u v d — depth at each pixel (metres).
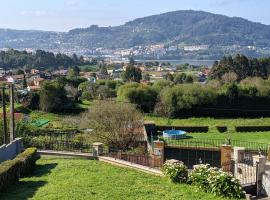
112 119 31.84
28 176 17.53
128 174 17.66
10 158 20.44
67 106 71.19
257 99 69.12
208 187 14.92
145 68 195.50
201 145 33.44
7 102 56.62
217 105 67.56
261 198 15.68
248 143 37.97
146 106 67.69
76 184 15.74
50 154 23.16
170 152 29.86
